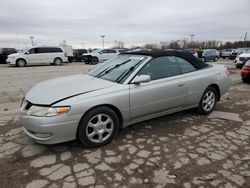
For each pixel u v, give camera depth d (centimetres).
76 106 334
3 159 331
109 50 2508
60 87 377
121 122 389
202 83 480
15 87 889
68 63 2561
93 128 356
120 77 400
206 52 2734
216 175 293
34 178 288
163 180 283
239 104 605
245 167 310
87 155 341
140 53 448
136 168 308
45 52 2116
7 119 495
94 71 473
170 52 455
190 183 278
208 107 514
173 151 352
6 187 272
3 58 2384
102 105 359
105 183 278
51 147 365
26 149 360
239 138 397
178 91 441
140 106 396
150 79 409
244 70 927
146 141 386
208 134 413
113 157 336
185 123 464
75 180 284
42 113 325
